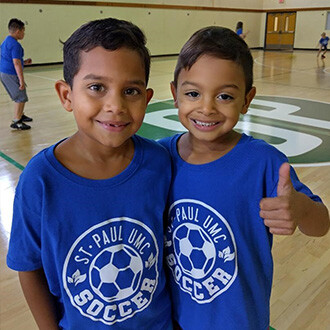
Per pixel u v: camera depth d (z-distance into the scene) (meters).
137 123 0.71
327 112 5.65
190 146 0.87
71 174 0.72
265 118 5.29
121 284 0.77
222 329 0.86
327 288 1.80
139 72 0.69
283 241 2.21
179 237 0.86
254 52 16.58
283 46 17.81
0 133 4.54
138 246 0.77
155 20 13.68
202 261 0.84
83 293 0.76
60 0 11.20
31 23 10.85
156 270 0.81
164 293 0.89
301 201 0.73
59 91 0.74
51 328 0.82
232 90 0.77
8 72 4.46
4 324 1.58
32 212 0.72
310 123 5.01
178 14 14.31
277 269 1.95
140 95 0.70
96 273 0.75
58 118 5.30
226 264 0.83
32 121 5.12
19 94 4.62
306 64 11.94
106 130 0.69
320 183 3.07
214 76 0.76
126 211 0.76
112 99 0.66
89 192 0.73
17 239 0.75
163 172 0.83
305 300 1.72
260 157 0.81
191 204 0.84
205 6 15.10
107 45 0.65
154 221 0.79
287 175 0.71
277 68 10.96
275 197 0.71
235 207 0.81
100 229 0.74
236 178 0.81
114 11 12.51
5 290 1.79
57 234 0.72
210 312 0.86
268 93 7.21
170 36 14.38
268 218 0.72
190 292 0.87
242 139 0.85
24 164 3.49
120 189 0.75
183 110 0.81
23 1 10.47
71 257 0.73
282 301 1.71
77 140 0.74
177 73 0.83
